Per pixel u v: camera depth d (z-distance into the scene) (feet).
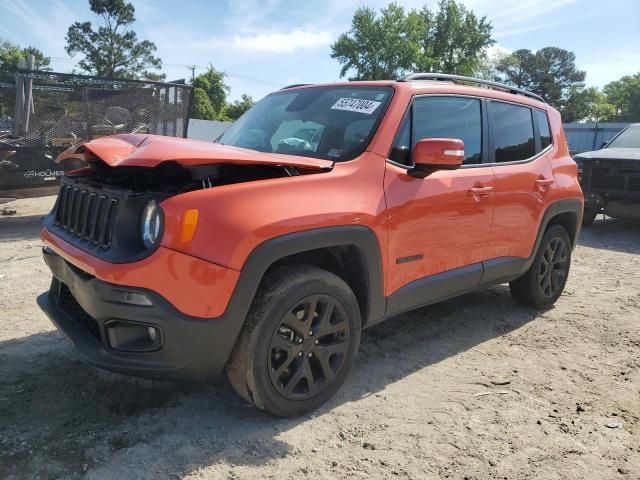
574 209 16.93
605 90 361.30
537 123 16.16
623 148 32.32
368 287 10.83
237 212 8.87
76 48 206.90
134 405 10.28
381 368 12.53
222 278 8.65
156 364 8.64
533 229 15.29
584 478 8.79
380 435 9.75
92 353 8.99
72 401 10.28
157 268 8.34
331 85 13.58
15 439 8.98
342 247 10.52
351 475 8.62
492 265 14.01
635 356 13.70
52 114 27.94
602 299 18.43
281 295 9.34
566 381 12.21
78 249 9.44
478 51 181.98
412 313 16.31
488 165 13.89
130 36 210.79
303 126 12.42
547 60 321.52
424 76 13.12
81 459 8.58
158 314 8.37
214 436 9.42
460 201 12.59
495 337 14.71
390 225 10.95
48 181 28.07
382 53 162.91
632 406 11.16
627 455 9.44
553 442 9.75
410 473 8.74
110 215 9.06
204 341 8.71
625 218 30.83
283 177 9.82
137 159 8.69
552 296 17.02
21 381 10.95
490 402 11.13
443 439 9.72
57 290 11.16
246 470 8.58
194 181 9.55
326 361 10.30
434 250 12.17
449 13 177.58
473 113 13.82
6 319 14.44
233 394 10.91
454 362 13.02
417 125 12.18
